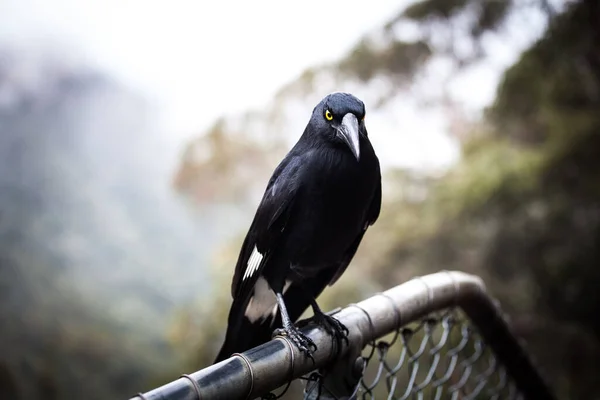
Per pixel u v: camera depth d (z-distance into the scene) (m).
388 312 2.09
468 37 9.48
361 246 9.23
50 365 16.30
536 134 9.20
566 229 7.82
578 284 7.57
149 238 20.58
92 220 20.80
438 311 2.44
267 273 2.73
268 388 1.65
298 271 2.81
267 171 11.21
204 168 11.39
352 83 10.18
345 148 2.65
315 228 2.67
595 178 7.95
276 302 2.79
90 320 18.00
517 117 9.00
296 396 8.05
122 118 23.00
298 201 2.64
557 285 7.65
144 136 22.83
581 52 8.26
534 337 7.85
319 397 1.94
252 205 11.65
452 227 8.52
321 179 2.62
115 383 16.47
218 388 1.47
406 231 8.89
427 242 8.68
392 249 8.91
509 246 8.07
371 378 6.99
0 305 18.00
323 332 1.89
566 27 8.17
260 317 2.78
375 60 9.92
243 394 1.55
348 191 2.65
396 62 9.86
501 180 8.16
